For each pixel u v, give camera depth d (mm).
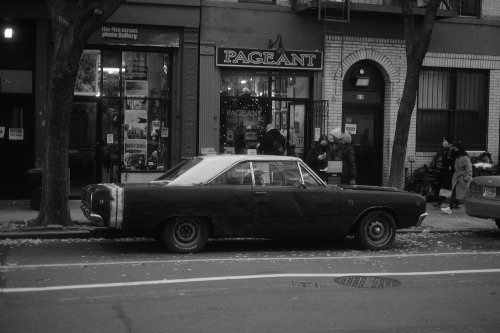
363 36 16016
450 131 17219
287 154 15922
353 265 8969
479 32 17062
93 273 7992
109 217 9078
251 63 15172
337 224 10016
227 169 9664
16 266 8344
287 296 7043
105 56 14719
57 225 11086
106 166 14875
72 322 5887
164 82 15086
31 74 14469
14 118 14523
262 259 9281
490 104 17344
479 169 15836
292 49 15523
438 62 16766
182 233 9562
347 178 13172
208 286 7418
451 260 9555
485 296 7262
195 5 14672
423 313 6496
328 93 15820
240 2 15180
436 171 15984
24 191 14625
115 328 5730
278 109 15781
